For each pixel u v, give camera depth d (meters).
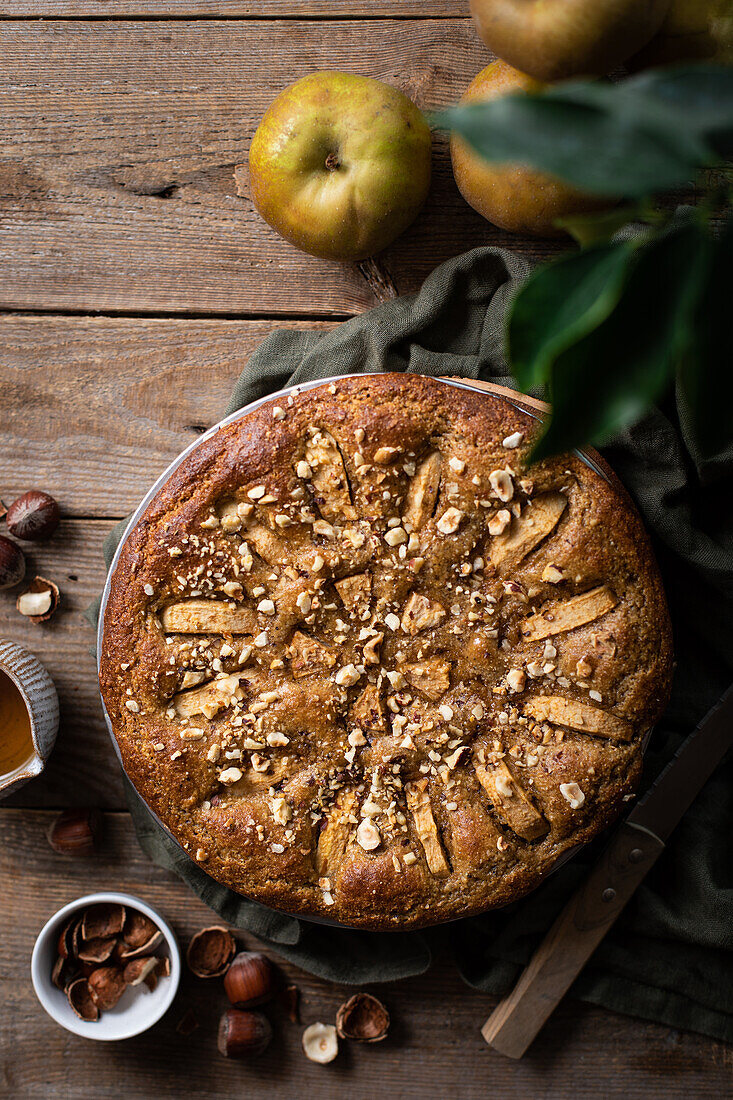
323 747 0.78
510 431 0.77
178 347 0.85
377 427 0.77
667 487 0.80
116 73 0.84
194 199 0.84
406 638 0.78
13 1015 0.85
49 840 0.84
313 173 0.78
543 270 0.56
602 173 0.46
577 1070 0.84
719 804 0.82
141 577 0.78
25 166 0.84
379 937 0.83
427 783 0.78
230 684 0.78
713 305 0.56
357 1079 0.84
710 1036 0.82
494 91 0.76
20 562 0.84
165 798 0.78
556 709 0.77
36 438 0.85
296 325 0.85
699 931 0.81
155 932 0.82
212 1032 0.85
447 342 0.83
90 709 0.85
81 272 0.85
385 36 0.83
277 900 0.78
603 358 0.54
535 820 0.77
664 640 0.77
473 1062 0.84
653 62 0.75
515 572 0.77
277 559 0.77
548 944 0.80
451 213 0.83
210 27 0.84
